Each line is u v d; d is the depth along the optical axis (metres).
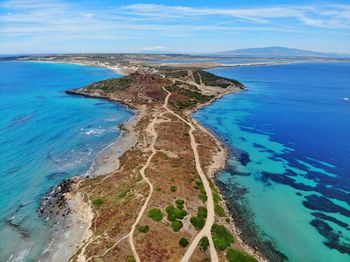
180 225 49.97
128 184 63.69
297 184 69.62
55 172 72.75
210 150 85.81
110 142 93.12
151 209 53.62
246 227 53.44
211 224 51.22
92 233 49.97
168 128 102.00
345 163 81.88
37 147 87.94
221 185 67.44
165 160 75.19
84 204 58.44
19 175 70.62
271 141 98.00
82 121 115.88
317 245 49.81
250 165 78.75
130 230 48.50
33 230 51.84
